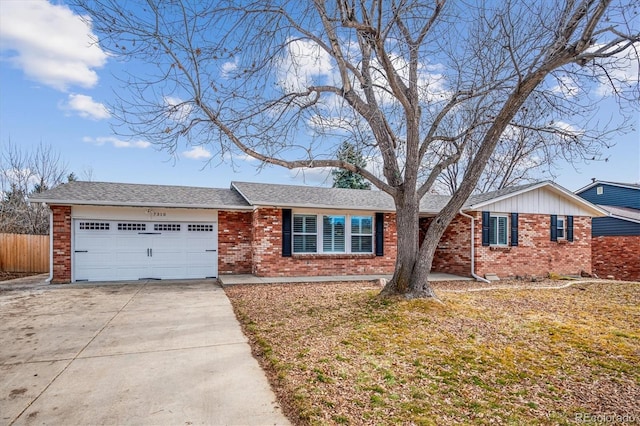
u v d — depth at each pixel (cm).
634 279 1566
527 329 626
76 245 1195
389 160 829
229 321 680
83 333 600
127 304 837
